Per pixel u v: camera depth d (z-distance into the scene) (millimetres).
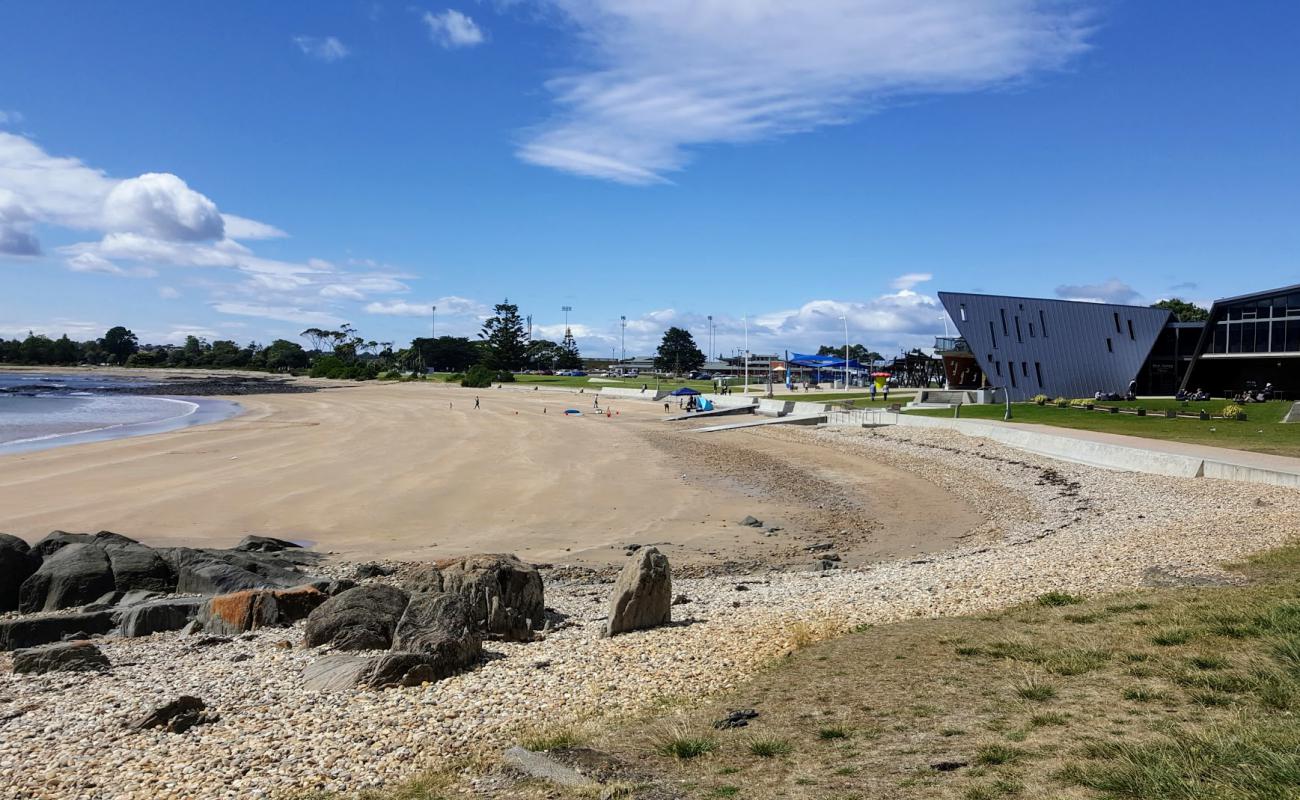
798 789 6879
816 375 138875
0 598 18359
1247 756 6473
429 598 13188
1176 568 15133
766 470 40469
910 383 109812
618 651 12406
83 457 43562
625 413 81188
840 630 12789
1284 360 61656
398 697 10570
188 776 8234
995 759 7062
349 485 35344
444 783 7711
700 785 7191
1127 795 6094
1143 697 8305
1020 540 23172
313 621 13961
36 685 11969
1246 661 9008
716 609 15797
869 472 38938
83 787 8078
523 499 32500
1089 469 33812
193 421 71750
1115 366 74188
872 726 8328
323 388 147375
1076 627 11484
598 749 8328
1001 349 69125
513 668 11836
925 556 22719
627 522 28531
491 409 87125
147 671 12578
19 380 173375
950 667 10109
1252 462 28328
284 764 8461
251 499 31859
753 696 9805
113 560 19188
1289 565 14352
